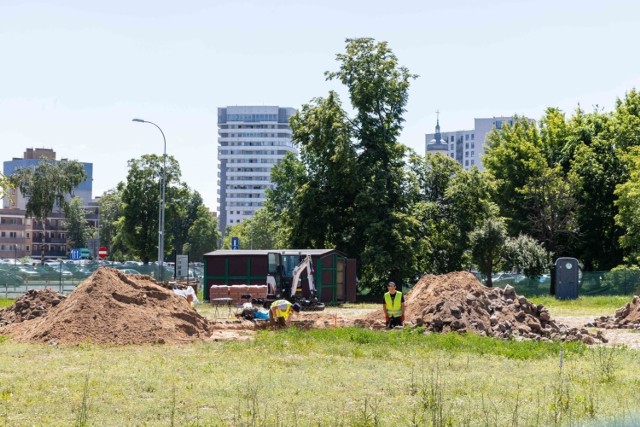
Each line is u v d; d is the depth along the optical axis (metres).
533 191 77.06
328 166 67.38
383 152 67.69
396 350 23.66
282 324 31.55
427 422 13.39
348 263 58.19
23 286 65.88
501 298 30.33
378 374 18.78
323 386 16.95
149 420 13.58
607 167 83.94
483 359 21.84
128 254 146.25
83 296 26.58
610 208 83.38
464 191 70.88
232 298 50.94
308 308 46.44
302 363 20.70
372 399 15.55
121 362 20.47
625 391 16.48
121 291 27.38
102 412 14.12
